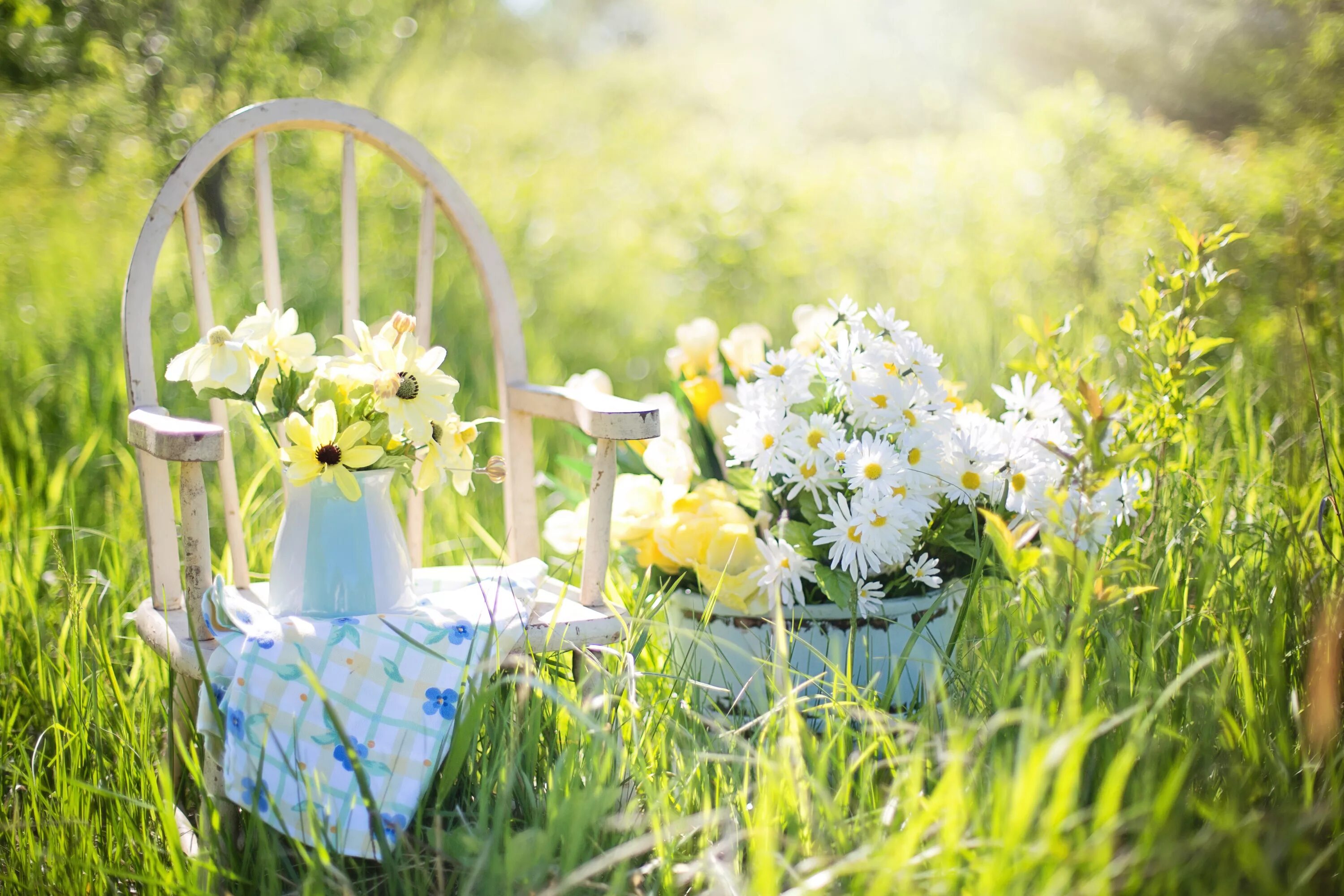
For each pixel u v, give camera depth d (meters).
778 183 5.55
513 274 4.50
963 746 0.90
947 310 2.86
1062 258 2.79
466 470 1.24
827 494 1.30
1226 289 2.07
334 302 3.02
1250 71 3.05
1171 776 0.86
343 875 0.93
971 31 5.72
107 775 1.21
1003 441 1.32
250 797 1.02
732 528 1.36
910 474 1.29
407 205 4.07
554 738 1.21
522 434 1.45
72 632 1.39
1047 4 4.60
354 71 3.24
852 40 7.94
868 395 1.31
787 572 1.30
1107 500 1.27
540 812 1.09
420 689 1.09
